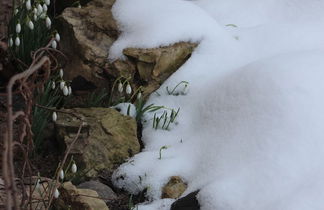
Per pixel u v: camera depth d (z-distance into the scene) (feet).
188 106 13.94
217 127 12.76
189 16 15.39
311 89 12.03
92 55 15.08
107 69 14.89
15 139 13.52
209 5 17.40
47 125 13.99
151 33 14.88
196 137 13.01
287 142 11.35
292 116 11.68
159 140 13.41
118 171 12.71
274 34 15.65
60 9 18.15
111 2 16.44
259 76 12.64
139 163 12.66
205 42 15.10
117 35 15.49
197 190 11.51
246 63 14.88
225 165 11.70
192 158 12.52
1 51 15.57
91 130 13.32
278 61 12.92
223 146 12.14
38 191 11.43
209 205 10.96
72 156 12.34
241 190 10.94
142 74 14.70
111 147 13.12
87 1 17.80
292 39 15.51
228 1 17.52
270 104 12.04
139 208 11.72
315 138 11.32
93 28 15.66
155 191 12.14
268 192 10.75
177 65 14.94
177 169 12.35
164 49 14.70
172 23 15.08
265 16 17.16
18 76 7.78
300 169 10.97
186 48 14.94
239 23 16.85
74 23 15.67
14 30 15.66
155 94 14.58
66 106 14.94
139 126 14.01
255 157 11.43
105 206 11.38
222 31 15.53
